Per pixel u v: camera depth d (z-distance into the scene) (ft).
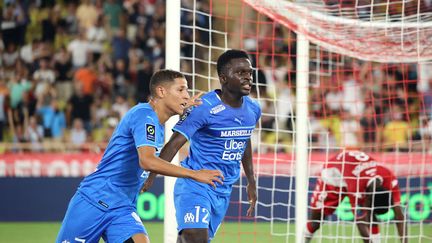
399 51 67.97
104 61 137.49
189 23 139.03
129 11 144.46
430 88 125.80
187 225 51.65
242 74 50.65
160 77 47.16
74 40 140.46
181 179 53.06
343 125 120.26
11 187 109.91
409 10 73.92
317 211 72.18
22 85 131.75
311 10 63.62
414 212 101.71
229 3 140.87
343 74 125.59
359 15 68.85
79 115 129.70
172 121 58.49
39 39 143.23
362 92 124.77
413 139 118.52
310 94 122.42
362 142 119.55
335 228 93.97
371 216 69.41
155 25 144.15
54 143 113.80
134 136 45.34
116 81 136.36
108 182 46.83
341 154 71.67
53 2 145.79
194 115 51.03
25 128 127.34
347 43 68.03
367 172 69.77
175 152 51.29
